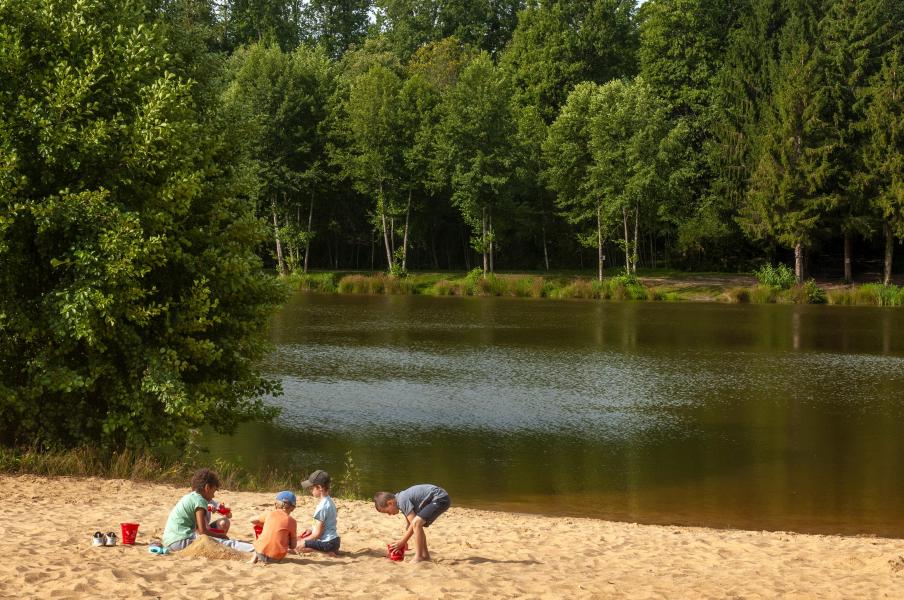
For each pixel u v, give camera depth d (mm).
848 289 63375
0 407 15328
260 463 17875
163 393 15156
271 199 71875
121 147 15523
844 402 24531
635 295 63406
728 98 72625
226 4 96625
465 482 16688
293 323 43750
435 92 77750
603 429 21156
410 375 28188
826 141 64562
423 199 75875
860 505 15406
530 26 84750
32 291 16109
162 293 16906
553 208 77500
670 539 12289
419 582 8648
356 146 72062
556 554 10867
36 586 7812
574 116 70875
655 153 67188
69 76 14969
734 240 73125
